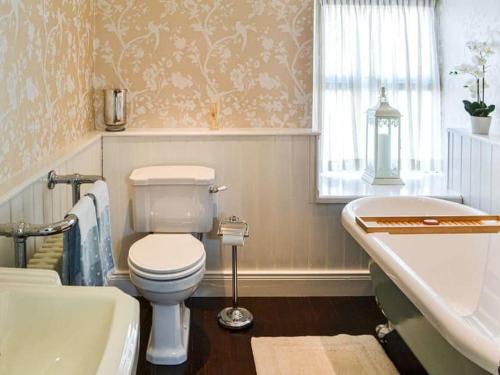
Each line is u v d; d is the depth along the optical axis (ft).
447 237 8.60
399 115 11.76
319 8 12.98
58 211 7.57
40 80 7.39
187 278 8.34
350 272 11.36
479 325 8.05
